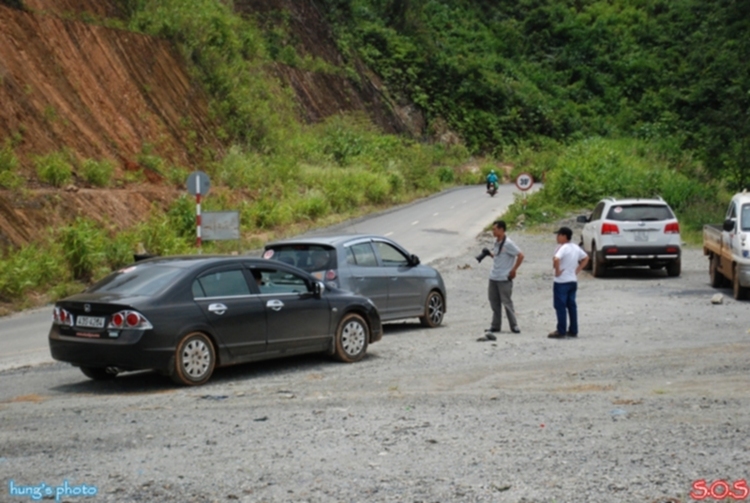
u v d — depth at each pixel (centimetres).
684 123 5266
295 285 1148
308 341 1145
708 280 2178
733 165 3812
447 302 1881
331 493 603
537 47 10925
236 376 1095
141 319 976
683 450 701
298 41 6944
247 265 1101
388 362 1179
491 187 5544
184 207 2972
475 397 923
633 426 783
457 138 8425
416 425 797
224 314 1048
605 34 11169
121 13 4031
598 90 10188
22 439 755
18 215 2288
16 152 2603
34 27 3064
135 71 3606
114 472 655
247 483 627
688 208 3750
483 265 2544
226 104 4316
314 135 5697
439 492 603
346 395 948
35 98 2847
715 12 5650
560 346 1268
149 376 1096
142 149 3331
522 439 744
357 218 4103
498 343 1309
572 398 910
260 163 4138
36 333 1537
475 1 11494
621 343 1280
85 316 1002
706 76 5047
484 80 9094
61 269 2159
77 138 2966
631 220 2241
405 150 6184
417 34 9169
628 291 1981
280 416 842
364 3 9125
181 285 1025
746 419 803
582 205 4028
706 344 1245
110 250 2388
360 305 1215
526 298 1911
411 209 4612
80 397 963
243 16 6544
